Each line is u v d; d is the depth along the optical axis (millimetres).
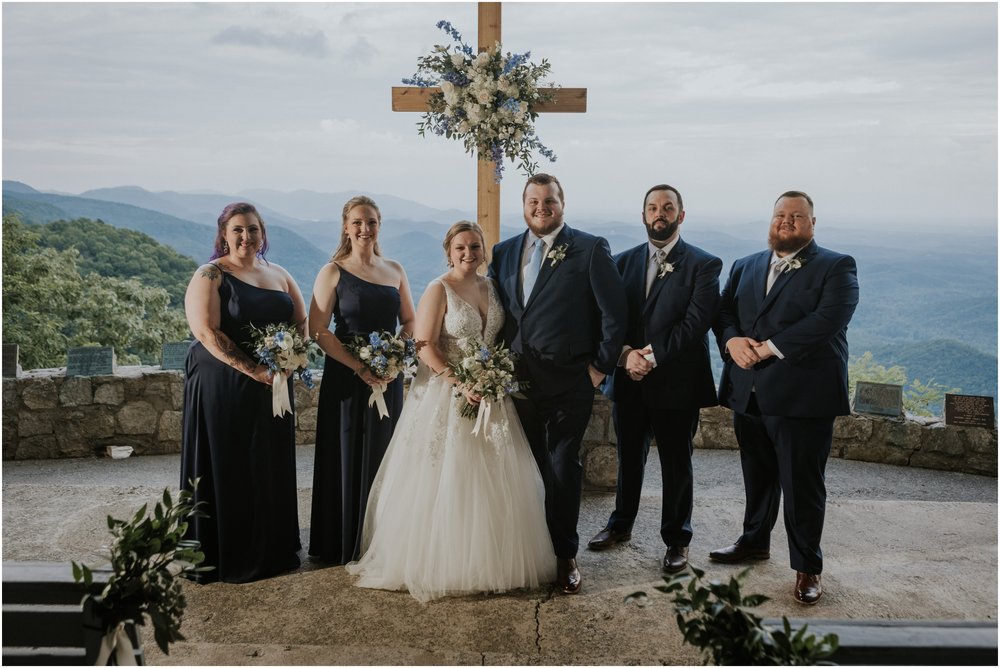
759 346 3242
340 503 3514
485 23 3936
